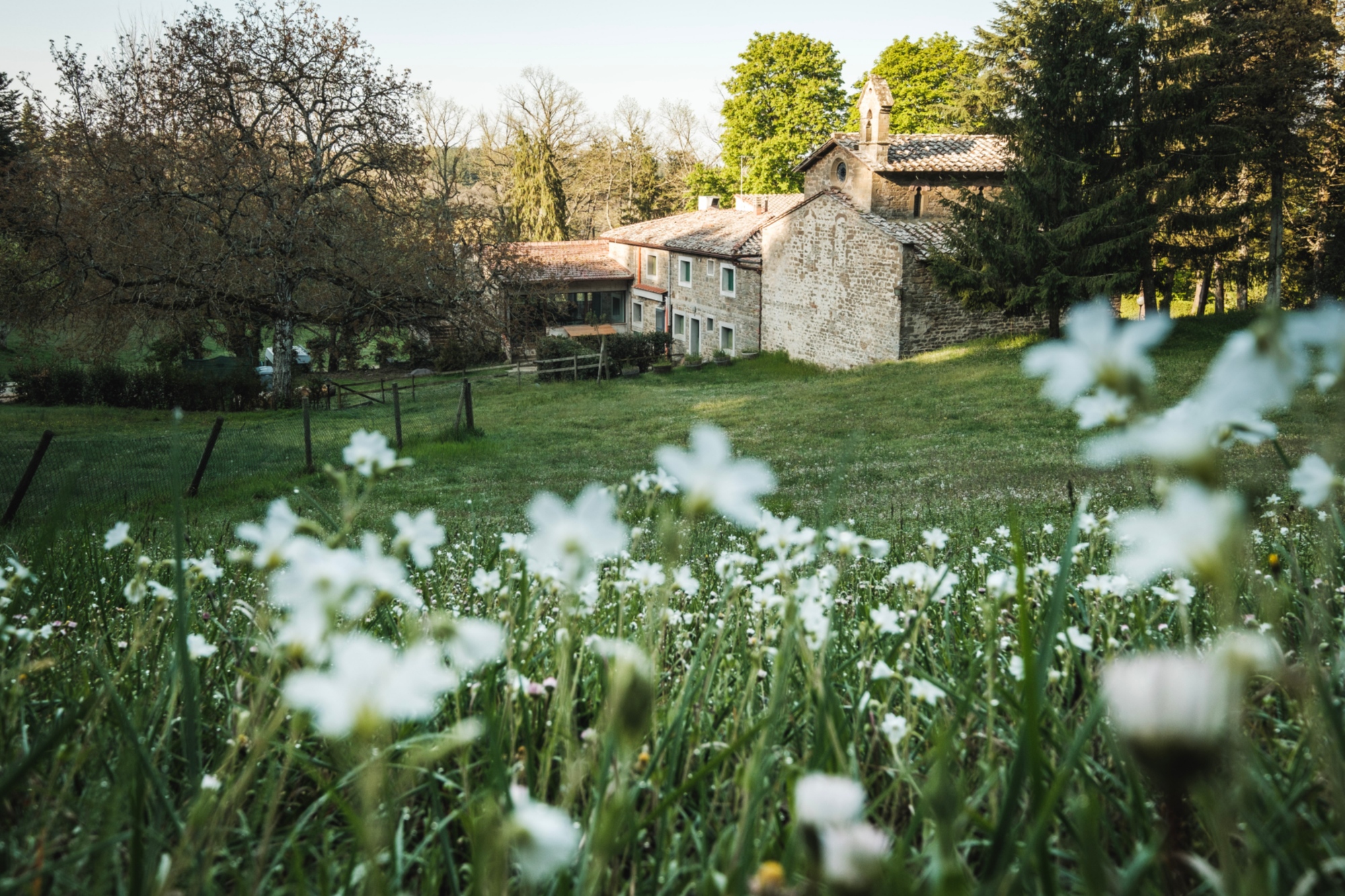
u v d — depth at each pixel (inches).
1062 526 252.5
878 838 22.3
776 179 1870.1
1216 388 22.3
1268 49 1119.0
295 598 32.4
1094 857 30.1
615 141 2628.0
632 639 77.7
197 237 1024.2
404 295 1114.1
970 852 54.2
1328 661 63.8
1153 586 95.2
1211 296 1795.0
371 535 33.8
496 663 67.8
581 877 40.4
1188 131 975.0
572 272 1811.0
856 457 660.1
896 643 75.3
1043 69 943.0
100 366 1184.2
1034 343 1031.6
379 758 31.7
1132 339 22.7
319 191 1112.2
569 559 28.8
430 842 58.0
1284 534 122.0
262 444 743.7
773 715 44.8
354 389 1301.7
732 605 80.9
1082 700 69.1
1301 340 22.3
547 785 64.4
